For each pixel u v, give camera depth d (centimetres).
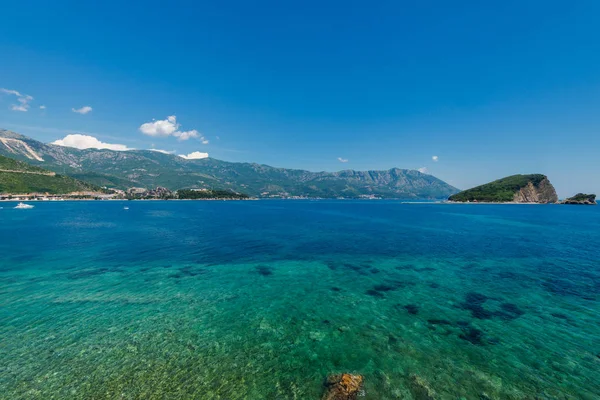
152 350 1694
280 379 1465
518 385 1423
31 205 16562
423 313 2252
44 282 2895
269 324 2047
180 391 1366
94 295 2558
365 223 9106
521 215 12600
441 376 1488
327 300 2514
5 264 3572
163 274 3244
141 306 2334
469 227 7962
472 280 3105
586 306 2388
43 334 1850
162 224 8281
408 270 3503
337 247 4944
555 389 1397
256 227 7831
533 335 1906
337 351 1711
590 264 3791
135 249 4591
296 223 9019
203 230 7062
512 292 2722
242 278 3142
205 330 1945
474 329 1988
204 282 2981
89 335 1852
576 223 9069
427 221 9838
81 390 1359
